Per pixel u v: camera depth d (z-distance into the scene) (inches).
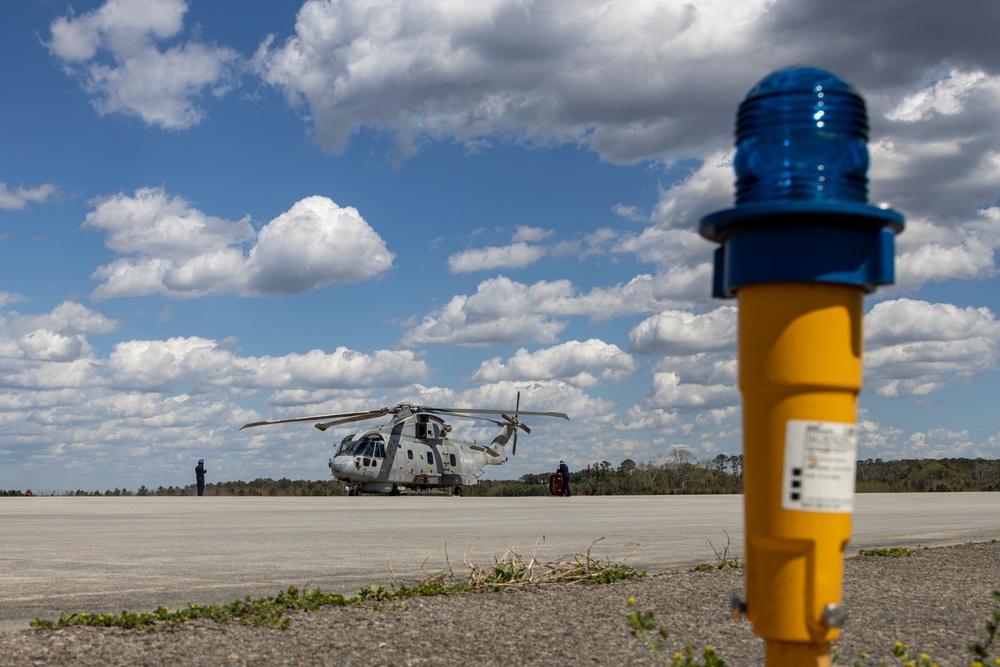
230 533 536.1
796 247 85.5
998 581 290.0
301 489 2068.2
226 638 193.0
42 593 278.7
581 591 266.4
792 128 88.7
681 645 186.5
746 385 90.5
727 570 326.3
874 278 86.6
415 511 840.9
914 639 190.9
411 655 176.6
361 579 313.6
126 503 1066.7
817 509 87.5
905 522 663.8
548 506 995.3
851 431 88.8
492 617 219.5
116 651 180.4
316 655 176.9
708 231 91.8
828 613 87.0
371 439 1381.6
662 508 943.0
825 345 86.7
